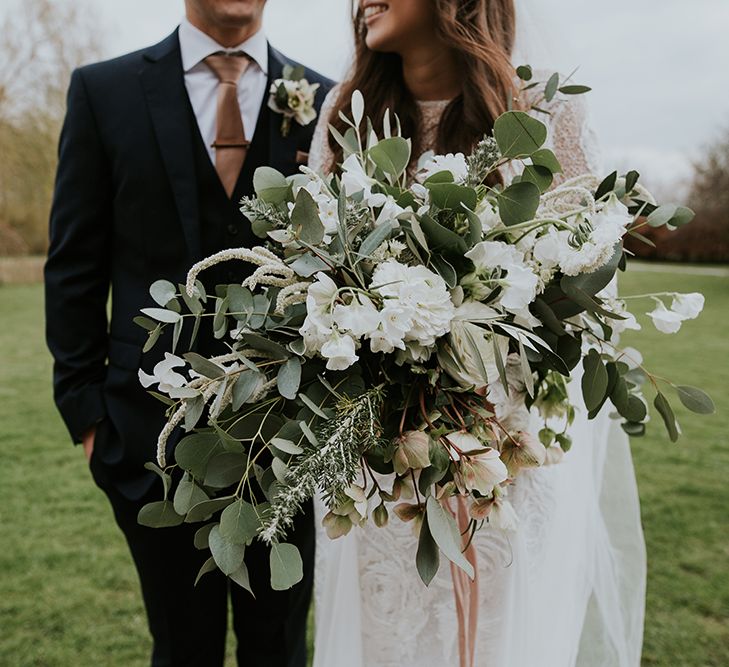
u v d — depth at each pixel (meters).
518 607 1.45
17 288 17.23
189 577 1.90
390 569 1.48
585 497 1.61
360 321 0.95
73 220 1.84
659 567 3.16
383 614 1.49
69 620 2.72
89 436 1.89
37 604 2.84
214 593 1.94
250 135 1.88
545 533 1.50
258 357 1.11
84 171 1.82
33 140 17.70
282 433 1.00
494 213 1.13
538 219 1.11
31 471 4.47
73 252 1.86
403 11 1.53
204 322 1.81
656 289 15.87
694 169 24.97
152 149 1.78
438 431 1.05
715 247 24.52
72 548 3.36
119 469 1.84
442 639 1.46
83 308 1.88
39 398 6.43
